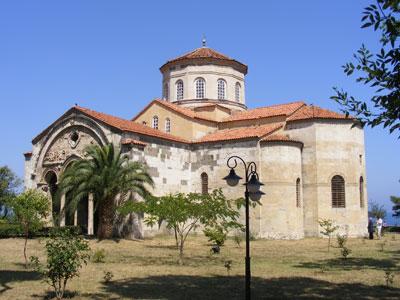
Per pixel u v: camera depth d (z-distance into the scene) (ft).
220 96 182.29
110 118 154.30
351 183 153.48
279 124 158.71
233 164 152.46
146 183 141.69
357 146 156.87
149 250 111.34
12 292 59.82
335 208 151.02
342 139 154.30
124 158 132.98
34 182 164.66
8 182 199.21
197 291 61.26
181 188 158.20
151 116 177.27
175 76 185.06
